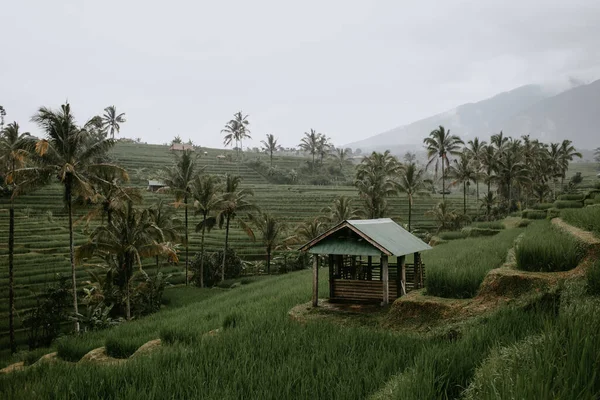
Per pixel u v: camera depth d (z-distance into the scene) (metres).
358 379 8.39
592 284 9.79
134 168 120.50
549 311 10.41
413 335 12.55
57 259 51.25
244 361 10.33
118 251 36.03
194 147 161.62
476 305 12.77
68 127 31.62
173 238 47.00
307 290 23.91
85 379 10.36
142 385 9.63
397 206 93.44
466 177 73.56
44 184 31.28
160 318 29.02
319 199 99.69
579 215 20.33
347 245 18.66
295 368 9.41
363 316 16.59
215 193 52.81
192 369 10.04
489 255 21.08
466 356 7.77
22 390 10.95
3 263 48.38
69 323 37.12
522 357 5.89
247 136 145.50
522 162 79.75
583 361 4.91
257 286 36.31
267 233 55.31
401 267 18.97
